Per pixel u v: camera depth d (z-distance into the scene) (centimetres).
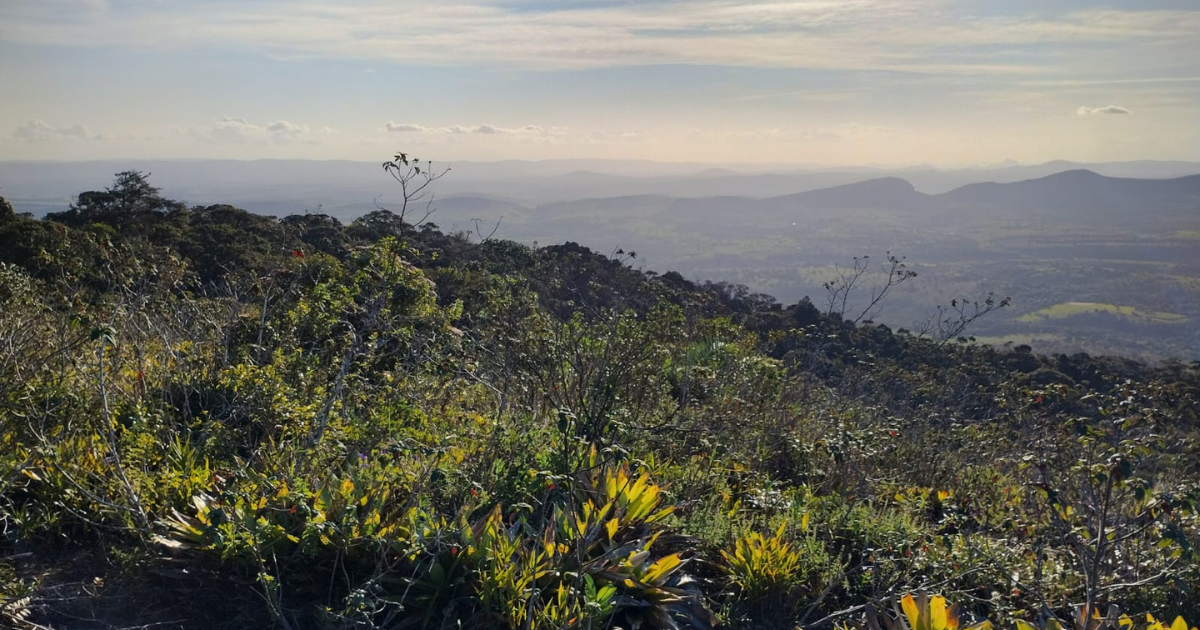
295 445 436
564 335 584
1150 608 430
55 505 379
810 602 414
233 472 375
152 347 581
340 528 345
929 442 703
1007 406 570
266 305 584
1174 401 499
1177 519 435
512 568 336
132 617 331
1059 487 456
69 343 499
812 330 951
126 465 409
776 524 455
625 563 364
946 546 459
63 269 649
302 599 345
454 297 787
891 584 427
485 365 626
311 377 523
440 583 340
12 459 390
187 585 348
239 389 485
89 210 2142
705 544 443
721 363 727
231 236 1694
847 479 554
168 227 1797
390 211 655
